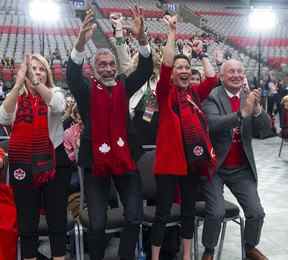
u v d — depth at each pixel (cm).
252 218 298
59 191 255
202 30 1880
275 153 809
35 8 822
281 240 368
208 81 303
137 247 292
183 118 273
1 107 247
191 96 286
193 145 271
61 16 1942
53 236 259
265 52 1664
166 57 265
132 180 265
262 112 300
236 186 305
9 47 1520
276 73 1348
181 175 273
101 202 261
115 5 2134
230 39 1792
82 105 259
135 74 265
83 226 278
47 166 246
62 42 1598
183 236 285
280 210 454
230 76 300
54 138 253
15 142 246
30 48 1519
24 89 251
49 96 246
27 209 251
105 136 254
